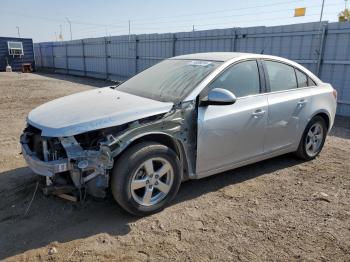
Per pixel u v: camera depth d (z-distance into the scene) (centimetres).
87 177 324
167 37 1577
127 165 324
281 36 1070
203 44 1378
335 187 438
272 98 442
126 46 1933
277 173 479
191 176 382
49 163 314
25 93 1436
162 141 364
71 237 317
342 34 922
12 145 600
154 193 359
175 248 303
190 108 366
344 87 942
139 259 288
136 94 409
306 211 374
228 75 405
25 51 3128
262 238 321
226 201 392
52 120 337
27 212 361
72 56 2678
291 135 480
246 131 412
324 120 533
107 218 350
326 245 312
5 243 307
